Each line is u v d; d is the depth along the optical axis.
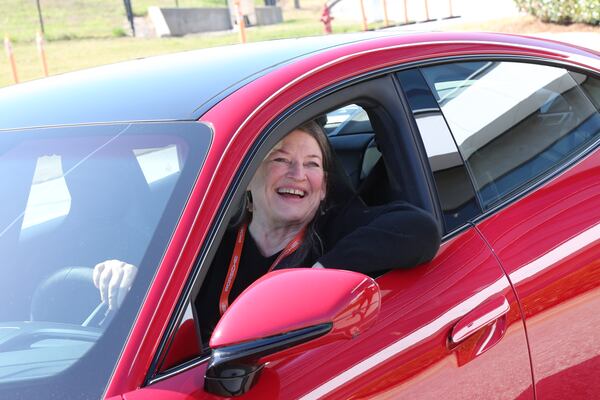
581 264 2.47
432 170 2.34
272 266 2.23
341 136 2.72
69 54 23.73
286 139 2.25
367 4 25.69
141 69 2.45
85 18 27.25
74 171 2.02
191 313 1.74
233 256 2.21
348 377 1.88
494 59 2.68
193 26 27.08
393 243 2.11
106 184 1.96
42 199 2.02
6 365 1.70
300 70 2.16
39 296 1.84
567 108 2.78
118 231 1.86
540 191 2.55
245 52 2.42
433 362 2.06
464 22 19.80
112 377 1.63
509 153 2.57
